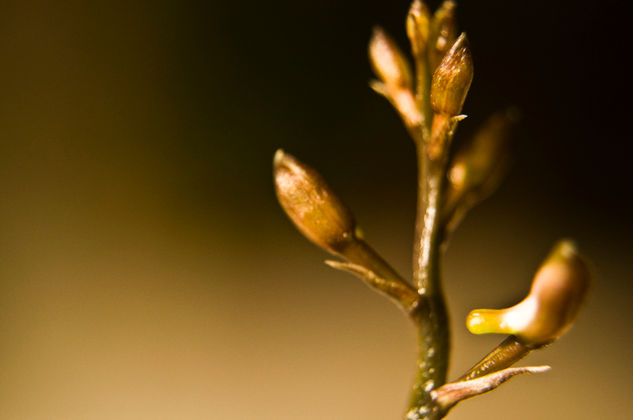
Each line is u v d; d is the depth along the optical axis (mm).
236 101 860
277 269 798
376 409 602
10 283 752
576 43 823
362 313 729
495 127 220
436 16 206
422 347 199
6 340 713
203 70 849
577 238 804
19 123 794
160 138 845
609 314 697
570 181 836
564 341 655
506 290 722
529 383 611
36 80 799
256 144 865
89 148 821
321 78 862
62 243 787
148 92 837
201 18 836
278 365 667
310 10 846
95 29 811
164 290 766
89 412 625
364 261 200
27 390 664
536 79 835
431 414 194
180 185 850
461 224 821
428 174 204
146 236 818
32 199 792
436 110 200
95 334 716
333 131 870
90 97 819
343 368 656
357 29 850
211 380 652
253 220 848
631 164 821
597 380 610
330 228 200
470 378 194
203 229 836
